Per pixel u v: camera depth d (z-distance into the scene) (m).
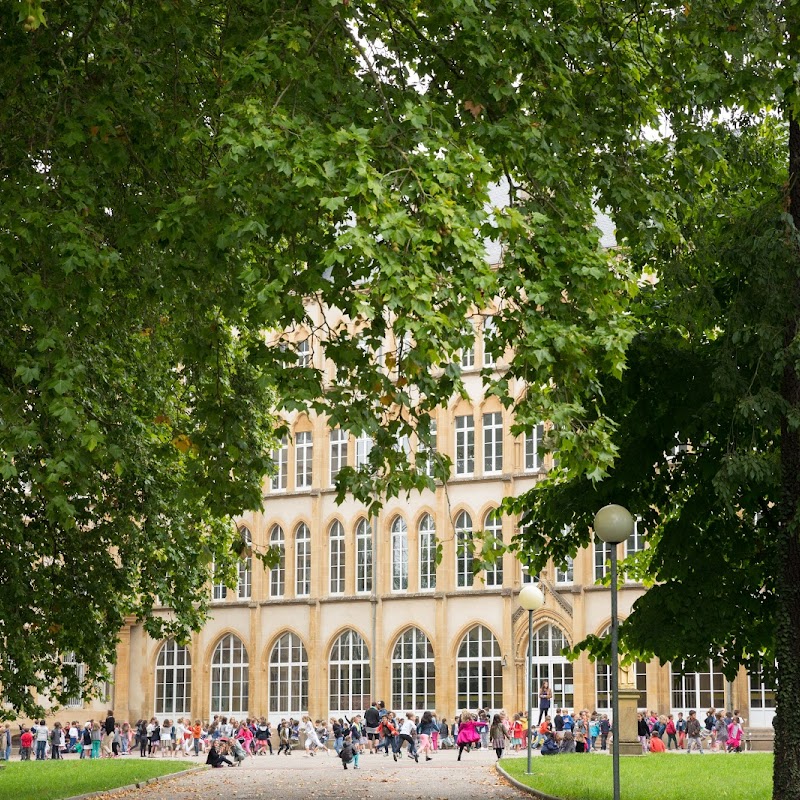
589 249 17.98
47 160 19.44
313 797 30.28
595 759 40.88
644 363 23.77
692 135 20.14
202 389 22.66
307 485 75.38
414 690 70.69
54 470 16.45
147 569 30.17
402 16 18.33
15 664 29.41
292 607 74.25
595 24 19.94
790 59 19.08
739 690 63.03
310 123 16.62
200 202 16.70
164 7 18.80
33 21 12.95
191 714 75.31
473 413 71.31
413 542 71.75
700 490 24.00
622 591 65.88
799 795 20.61
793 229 20.77
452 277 16.00
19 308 19.88
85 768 41.75
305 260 17.03
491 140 17.81
